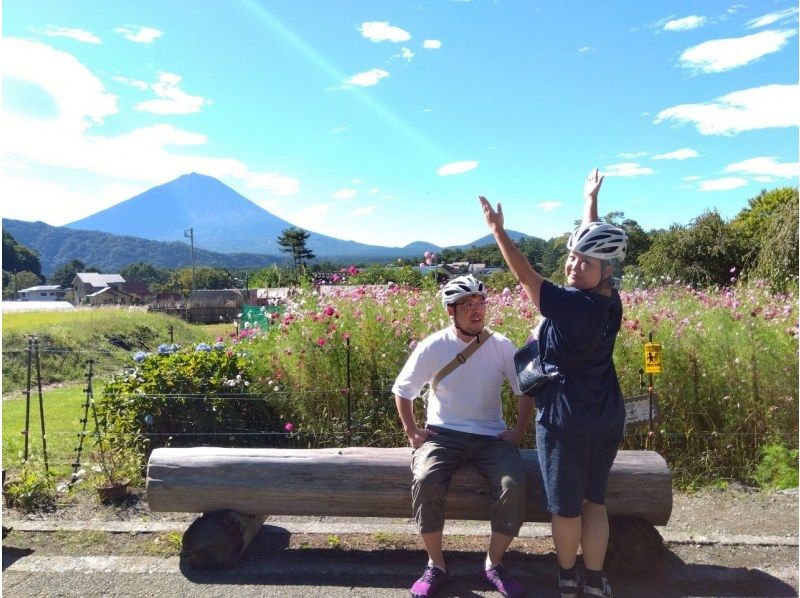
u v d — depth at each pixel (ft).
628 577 11.18
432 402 11.56
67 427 24.32
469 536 13.01
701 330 19.71
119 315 69.62
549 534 13.00
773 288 35.55
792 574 11.24
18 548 12.59
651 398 15.85
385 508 11.57
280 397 19.03
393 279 26.08
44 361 43.42
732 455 17.51
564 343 9.43
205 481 11.66
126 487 15.62
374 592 10.78
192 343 22.67
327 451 12.04
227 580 11.20
